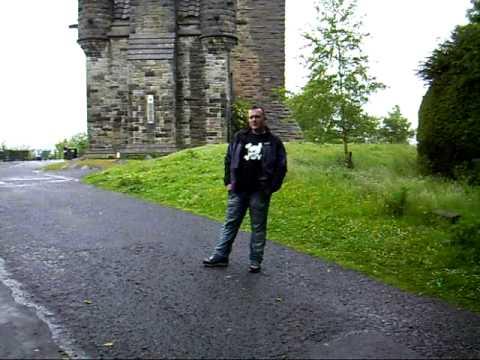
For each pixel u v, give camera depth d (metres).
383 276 7.14
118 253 7.89
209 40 26.25
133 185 15.00
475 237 8.23
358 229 9.80
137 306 5.75
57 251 7.96
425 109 17.14
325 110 19.06
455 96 15.98
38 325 5.21
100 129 26.81
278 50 31.27
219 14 26.22
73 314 5.50
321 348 4.84
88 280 6.60
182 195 13.30
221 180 14.73
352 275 7.13
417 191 12.63
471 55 11.85
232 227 7.27
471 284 6.83
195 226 10.00
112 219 10.54
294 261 7.74
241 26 31.16
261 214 7.04
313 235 9.41
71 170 22.75
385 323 5.48
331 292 6.40
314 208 11.62
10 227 9.63
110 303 5.82
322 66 18.89
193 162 17.61
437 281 6.91
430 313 5.81
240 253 8.06
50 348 4.71
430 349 4.89
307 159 18.44
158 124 25.80
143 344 4.82
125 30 26.55
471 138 15.57
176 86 26.58
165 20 26.16
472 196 12.23
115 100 26.77
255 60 31.17
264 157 6.95
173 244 8.52
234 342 4.90
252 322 5.38
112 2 26.97
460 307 6.03
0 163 35.66
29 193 14.23
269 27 31.25
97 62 26.84
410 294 6.43
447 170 16.39
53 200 12.90
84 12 26.66
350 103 18.95
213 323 5.33
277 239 9.12
